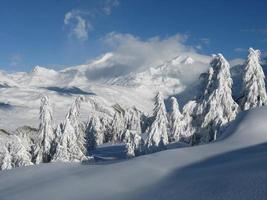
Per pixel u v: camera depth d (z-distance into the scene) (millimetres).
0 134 63844
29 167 24062
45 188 18016
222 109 38062
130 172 18047
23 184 20188
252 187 12195
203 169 16625
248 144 20734
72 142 49906
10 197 17828
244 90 38688
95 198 15484
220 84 38219
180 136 54938
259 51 38875
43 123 51812
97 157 61312
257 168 14273
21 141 50156
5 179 22109
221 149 20359
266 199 11031
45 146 51062
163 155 20344
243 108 38656
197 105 40188
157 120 50250
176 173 17016
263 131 22391
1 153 49562
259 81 38125
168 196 13688
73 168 22312
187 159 19250
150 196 14305
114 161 23719
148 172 17734
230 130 24797
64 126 50375
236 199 11594
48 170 22453
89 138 88625
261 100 37812
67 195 16422
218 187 13078
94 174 18844
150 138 49594
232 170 14906
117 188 16312
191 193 13289
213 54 40000
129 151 49312
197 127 39531
